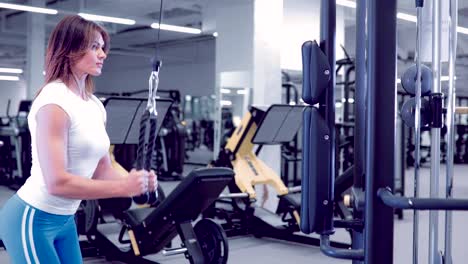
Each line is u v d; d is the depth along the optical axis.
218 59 8.35
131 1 10.23
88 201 4.54
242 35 7.95
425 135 13.10
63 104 1.60
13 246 1.65
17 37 14.66
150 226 3.87
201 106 16.06
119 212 4.48
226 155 5.76
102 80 18.88
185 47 16.39
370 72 1.24
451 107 1.38
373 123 1.23
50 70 1.68
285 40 7.68
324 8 1.43
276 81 7.25
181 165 10.16
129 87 17.83
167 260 4.48
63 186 1.54
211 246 3.93
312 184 1.34
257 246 5.09
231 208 6.75
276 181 5.53
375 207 1.23
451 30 1.37
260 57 7.16
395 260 4.25
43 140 1.56
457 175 11.75
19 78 20.05
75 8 10.79
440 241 3.39
